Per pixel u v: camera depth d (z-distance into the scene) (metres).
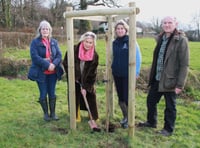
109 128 5.24
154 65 5.09
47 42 5.41
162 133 5.18
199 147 4.81
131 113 4.81
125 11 4.50
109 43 5.26
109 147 4.67
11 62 11.01
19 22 30.89
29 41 18.70
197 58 13.31
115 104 6.86
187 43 4.70
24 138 4.91
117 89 5.39
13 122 5.64
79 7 29.45
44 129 5.28
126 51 5.04
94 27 29.59
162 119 5.98
